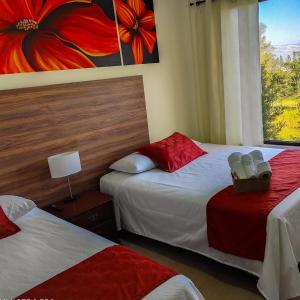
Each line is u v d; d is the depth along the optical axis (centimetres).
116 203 282
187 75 406
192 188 237
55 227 204
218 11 352
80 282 137
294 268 179
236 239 197
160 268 144
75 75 287
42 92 259
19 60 248
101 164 309
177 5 380
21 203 224
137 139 341
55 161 248
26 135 253
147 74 355
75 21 281
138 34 336
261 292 189
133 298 125
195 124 423
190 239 228
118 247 166
